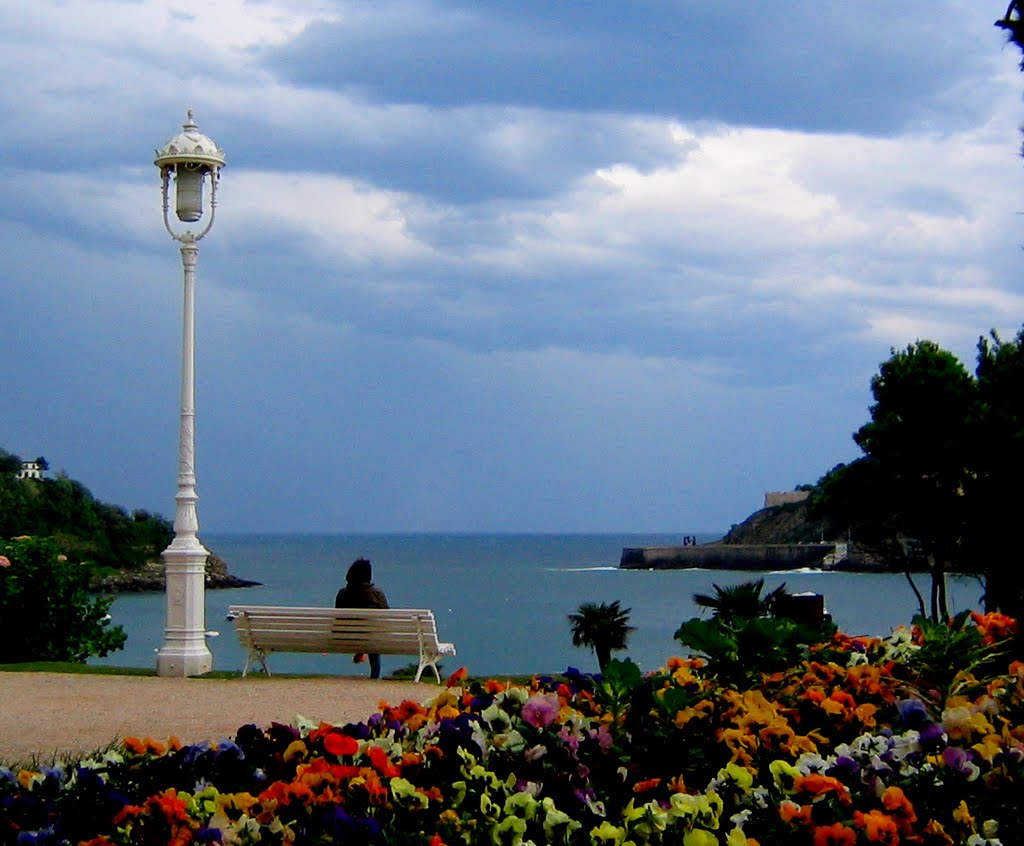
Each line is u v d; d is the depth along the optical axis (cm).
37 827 532
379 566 18500
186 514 1641
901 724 627
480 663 2981
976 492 1864
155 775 586
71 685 1502
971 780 518
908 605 5922
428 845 484
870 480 3316
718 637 705
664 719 606
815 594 890
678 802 491
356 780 519
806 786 498
